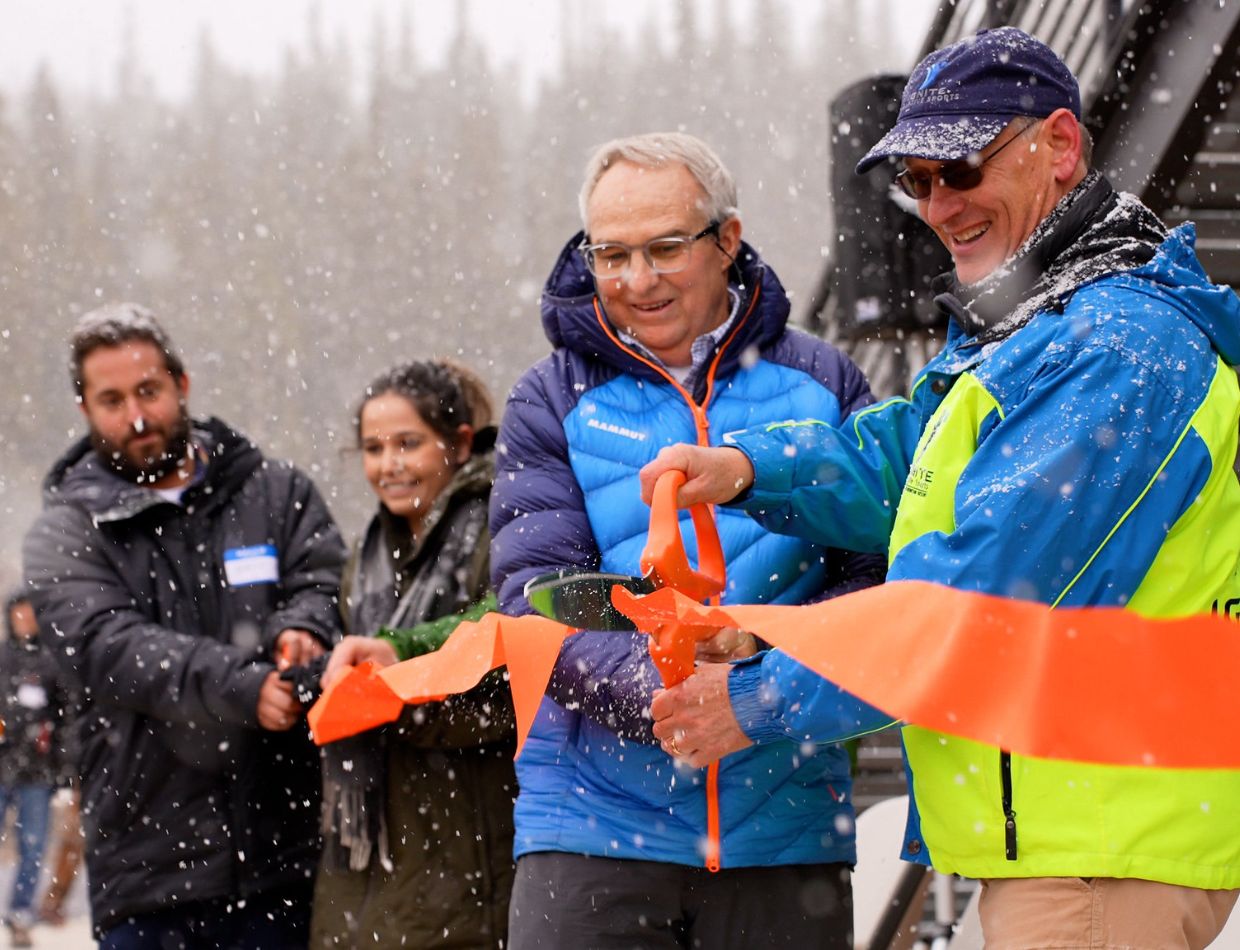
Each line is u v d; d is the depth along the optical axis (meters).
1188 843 2.11
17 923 7.58
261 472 4.17
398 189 55.69
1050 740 2.03
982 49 2.42
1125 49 4.46
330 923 3.55
